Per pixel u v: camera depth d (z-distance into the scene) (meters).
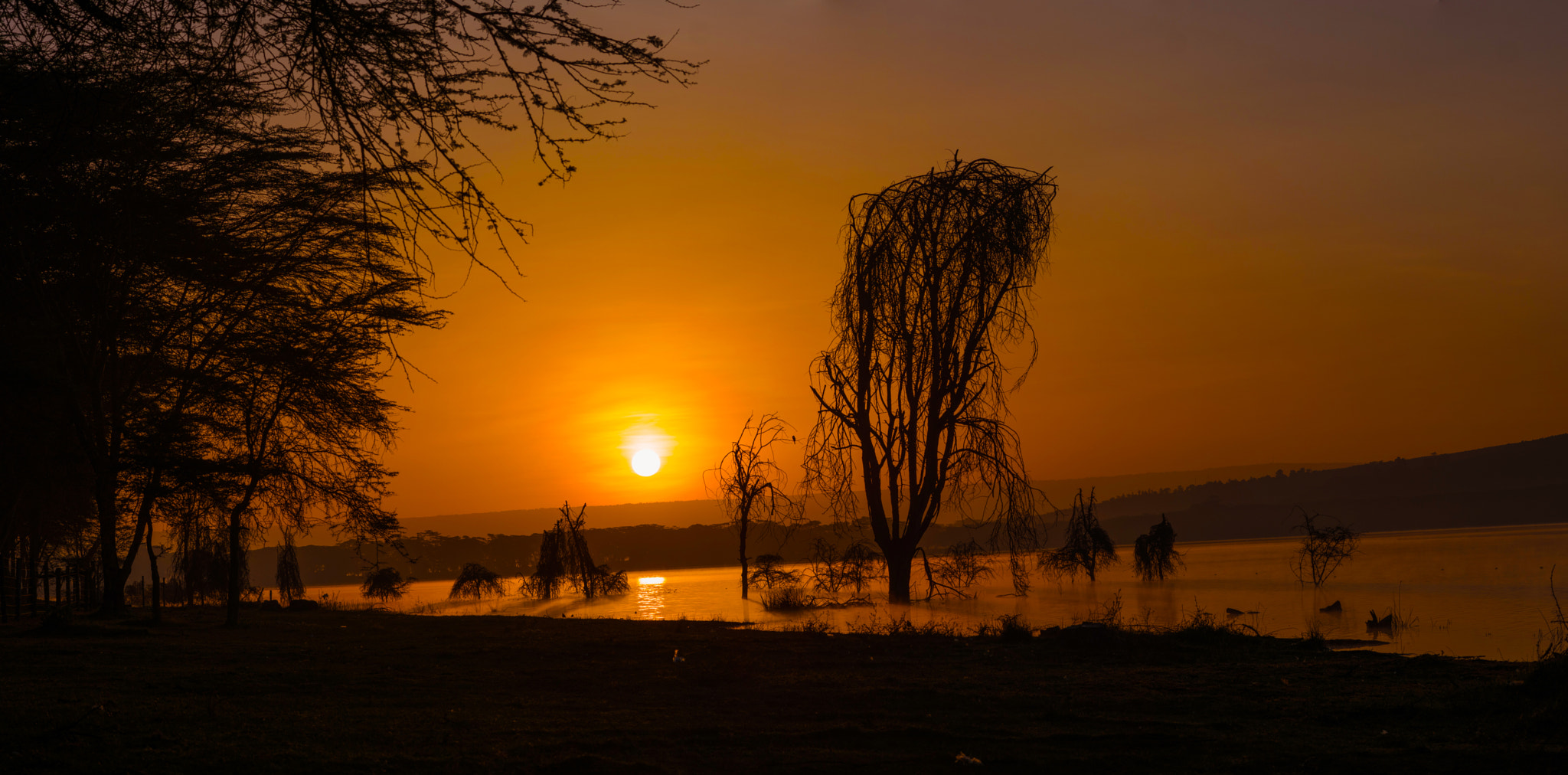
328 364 19.27
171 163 15.98
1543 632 15.89
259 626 18.23
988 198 21.89
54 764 6.18
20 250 11.45
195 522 22.34
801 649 13.09
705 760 6.62
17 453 17.48
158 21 5.09
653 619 22.33
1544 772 5.83
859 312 22.53
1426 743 6.78
